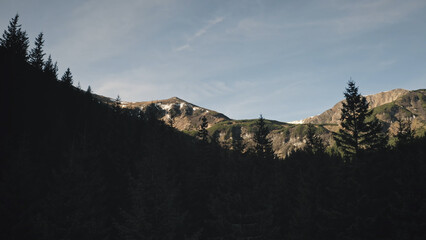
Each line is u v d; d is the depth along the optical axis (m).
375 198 29.61
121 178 39.62
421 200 24.50
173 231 29.50
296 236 33.56
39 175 33.34
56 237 26.00
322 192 36.25
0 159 28.84
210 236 35.97
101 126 58.69
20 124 45.03
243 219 26.97
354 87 37.03
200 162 48.12
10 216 23.64
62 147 41.97
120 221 35.47
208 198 39.38
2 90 47.78
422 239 23.59
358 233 27.89
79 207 28.59
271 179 41.97
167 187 32.06
